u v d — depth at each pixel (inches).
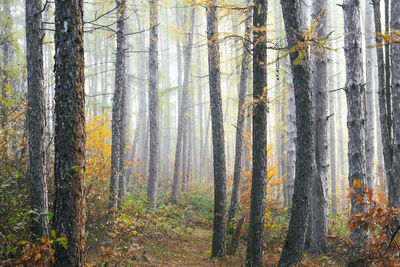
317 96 364.8
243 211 423.8
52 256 138.3
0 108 296.5
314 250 348.5
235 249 340.2
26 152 302.5
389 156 244.5
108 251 203.3
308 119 219.1
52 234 137.9
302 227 219.0
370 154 478.6
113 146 358.3
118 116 365.7
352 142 260.4
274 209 538.3
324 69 362.9
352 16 264.4
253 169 261.6
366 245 147.4
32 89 229.8
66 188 146.7
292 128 515.8
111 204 317.4
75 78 149.9
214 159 327.6
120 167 418.3
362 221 133.6
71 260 145.2
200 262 294.5
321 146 360.5
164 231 370.0
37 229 211.3
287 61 507.8
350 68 263.7
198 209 628.7
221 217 319.9
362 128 260.4
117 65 371.2
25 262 150.1
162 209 481.4
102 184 341.1
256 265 257.8
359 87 262.1
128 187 633.6
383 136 246.8
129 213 332.5
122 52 373.4
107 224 280.2
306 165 218.8
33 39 231.0
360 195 138.7
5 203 208.7
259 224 259.6
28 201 226.4
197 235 436.8
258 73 254.4
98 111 647.8
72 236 146.2
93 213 290.7
